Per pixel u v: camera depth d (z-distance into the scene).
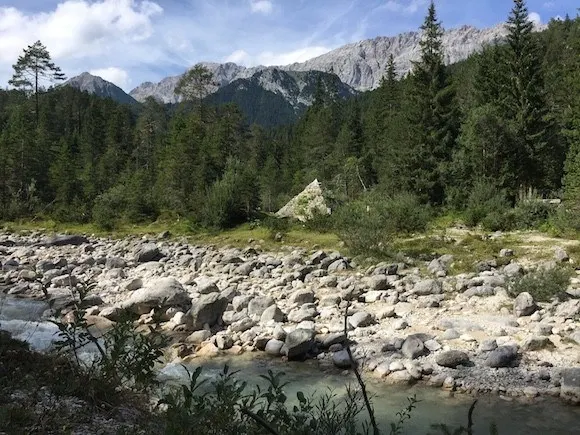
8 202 53.53
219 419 4.10
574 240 25.25
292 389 10.02
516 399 9.31
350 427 4.26
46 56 97.06
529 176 44.56
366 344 12.23
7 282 21.58
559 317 13.02
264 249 28.47
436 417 8.66
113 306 16.72
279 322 14.40
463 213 36.00
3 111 111.25
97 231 41.62
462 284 16.56
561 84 54.75
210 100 83.44
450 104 49.56
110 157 78.00
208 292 17.80
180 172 50.16
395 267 19.64
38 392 6.47
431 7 51.44
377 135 72.31
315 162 76.38
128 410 6.51
